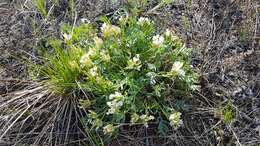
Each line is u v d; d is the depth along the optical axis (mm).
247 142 440
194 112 456
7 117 448
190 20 539
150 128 443
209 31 527
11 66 499
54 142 440
